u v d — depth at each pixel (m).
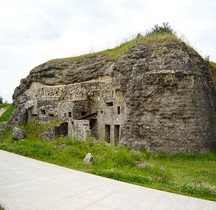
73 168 10.98
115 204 6.43
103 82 25.92
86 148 15.72
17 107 34.66
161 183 9.98
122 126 22.28
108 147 16.27
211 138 22.11
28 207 5.86
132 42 24.92
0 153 13.27
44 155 13.16
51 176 8.97
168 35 22.42
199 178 13.55
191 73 20.58
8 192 6.90
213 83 24.88
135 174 11.17
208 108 22.48
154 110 20.41
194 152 19.55
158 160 18.83
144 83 20.95
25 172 9.35
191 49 23.17
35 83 33.69
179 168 16.25
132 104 21.31
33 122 31.16
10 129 32.16
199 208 6.59
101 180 8.81
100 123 25.77
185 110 19.94
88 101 26.80
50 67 31.69
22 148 14.23
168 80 20.22
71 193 7.11
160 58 20.88
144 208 6.27
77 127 23.64
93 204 6.33
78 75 28.84
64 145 16.47
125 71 22.41
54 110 29.05
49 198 6.59
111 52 27.41
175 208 6.42
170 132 19.81
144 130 20.55
